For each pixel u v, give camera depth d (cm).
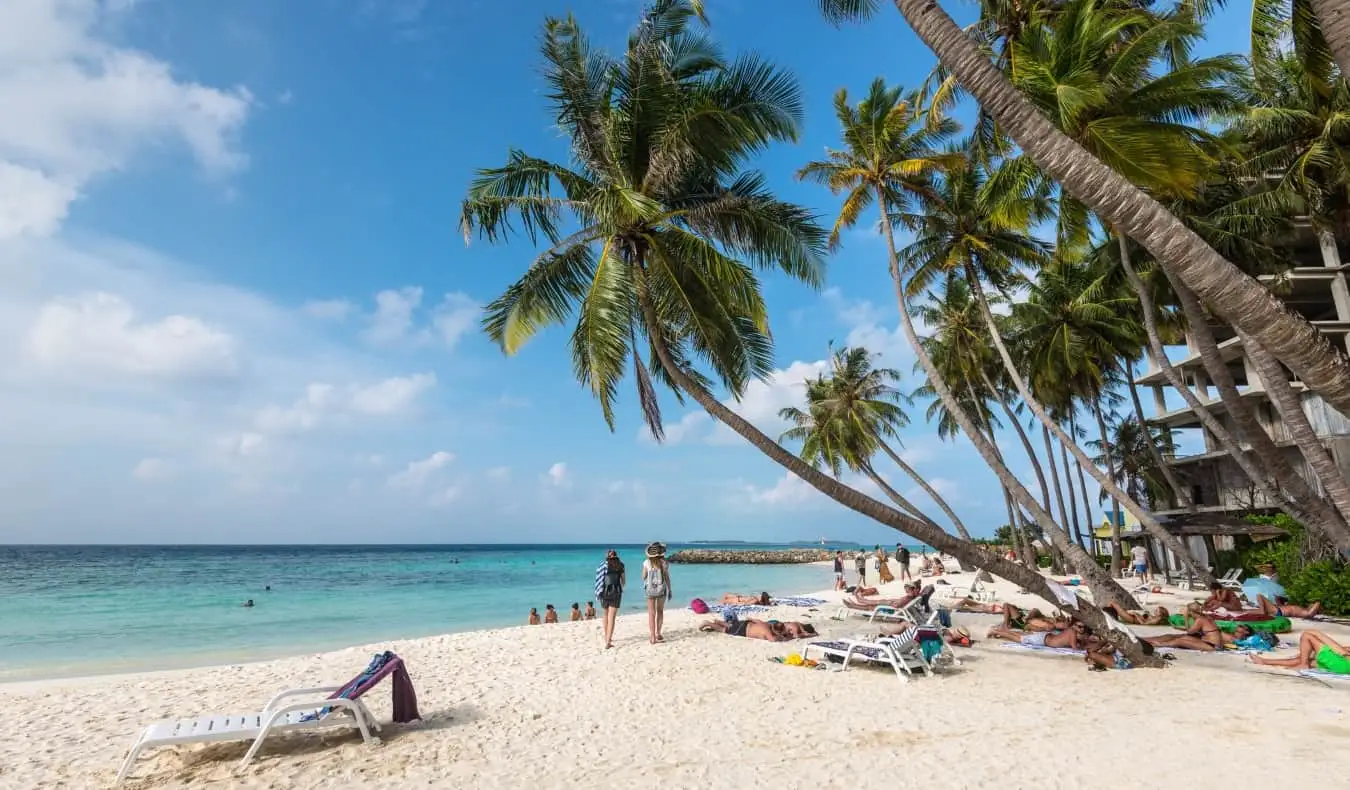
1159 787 475
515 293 1202
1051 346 2428
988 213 1686
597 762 566
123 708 799
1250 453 3158
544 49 1140
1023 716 670
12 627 2095
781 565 8369
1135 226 389
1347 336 2788
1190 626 1173
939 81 1628
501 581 4484
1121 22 1194
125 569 5819
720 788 501
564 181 1202
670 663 984
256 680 963
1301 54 844
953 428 3844
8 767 575
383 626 2156
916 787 492
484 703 777
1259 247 1527
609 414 1116
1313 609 1284
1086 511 3675
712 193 1243
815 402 3431
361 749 600
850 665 941
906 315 1528
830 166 1691
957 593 2092
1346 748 540
